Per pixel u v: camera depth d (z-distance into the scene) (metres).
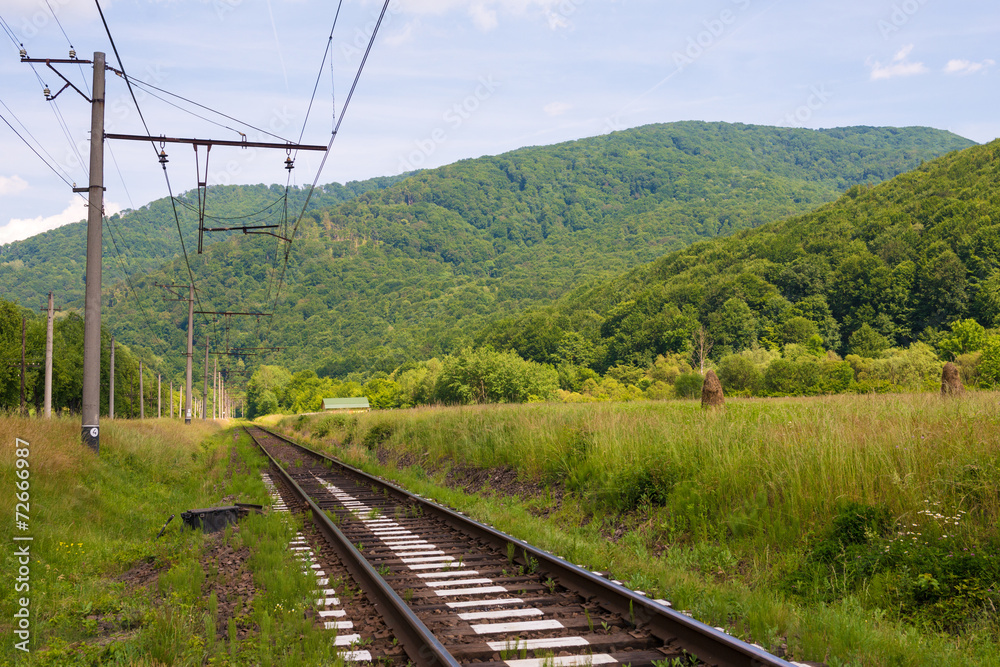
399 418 29.94
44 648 5.77
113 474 15.19
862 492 8.07
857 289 114.50
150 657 5.27
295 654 5.16
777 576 7.35
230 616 6.45
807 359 78.25
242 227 22.17
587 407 23.27
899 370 73.81
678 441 11.69
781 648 5.31
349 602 6.71
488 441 18.16
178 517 11.27
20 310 61.53
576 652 5.26
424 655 5.08
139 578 8.26
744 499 9.05
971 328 80.00
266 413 178.50
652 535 9.56
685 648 5.27
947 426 8.73
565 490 12.69
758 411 17.11
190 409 52.56
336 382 186.50
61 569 8.36
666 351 112.62
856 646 5.23
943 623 5.88
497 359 92.81
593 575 6.84
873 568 6.79
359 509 13.38
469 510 12.27
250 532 10.10
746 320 111.38
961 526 6.86
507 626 5.84
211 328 152.25
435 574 7.82
